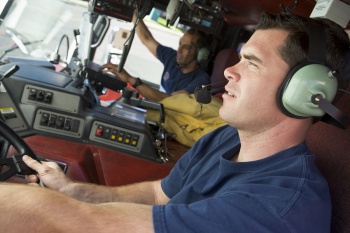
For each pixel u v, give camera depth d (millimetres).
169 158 1807
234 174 878
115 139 1670
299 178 732
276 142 863
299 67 776
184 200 1000
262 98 823
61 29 2801
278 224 647
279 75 802
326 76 766
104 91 2924
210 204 699
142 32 3221
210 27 2445
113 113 1750
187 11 2367
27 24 2586
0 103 1505
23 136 1538
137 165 1661
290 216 655
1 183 765
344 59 801
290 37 792
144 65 3510
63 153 1518
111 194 1231
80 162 1503
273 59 807
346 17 1146
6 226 648
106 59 3025
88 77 2135
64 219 662
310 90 762
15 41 2510
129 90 2057
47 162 1235
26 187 722
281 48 800
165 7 2742
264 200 676
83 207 687
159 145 1812
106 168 1601
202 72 3189
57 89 1603
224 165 897
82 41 2361
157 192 1271
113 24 3096
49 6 2648
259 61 821
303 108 777
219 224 668
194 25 2418
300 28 792
